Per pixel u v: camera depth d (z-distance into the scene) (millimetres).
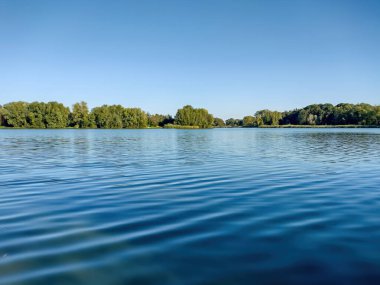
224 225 8539
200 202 11172
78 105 149375
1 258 6422
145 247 6996
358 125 162500
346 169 19391
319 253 6641
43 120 140500
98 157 26672
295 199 11617
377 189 13414
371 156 27031
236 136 73062
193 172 18312
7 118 136125
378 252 6664
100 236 7707
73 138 61312
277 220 8984
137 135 78375
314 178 16219
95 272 5836
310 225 8508
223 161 23688
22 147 37969
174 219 9102
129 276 5688
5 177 16672
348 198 11750
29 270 5910
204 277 5652
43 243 7250
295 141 50812
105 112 150500
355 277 5613
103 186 14188
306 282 5445
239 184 14641
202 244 7168
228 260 6324
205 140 54969
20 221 8984
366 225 8484
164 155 28406
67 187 13969
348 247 6949
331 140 53188
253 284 5402
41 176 16984
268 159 24969
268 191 13062
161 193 12711
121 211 10000
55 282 5484
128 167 20453
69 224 8680
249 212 9828
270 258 6406
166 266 6074
